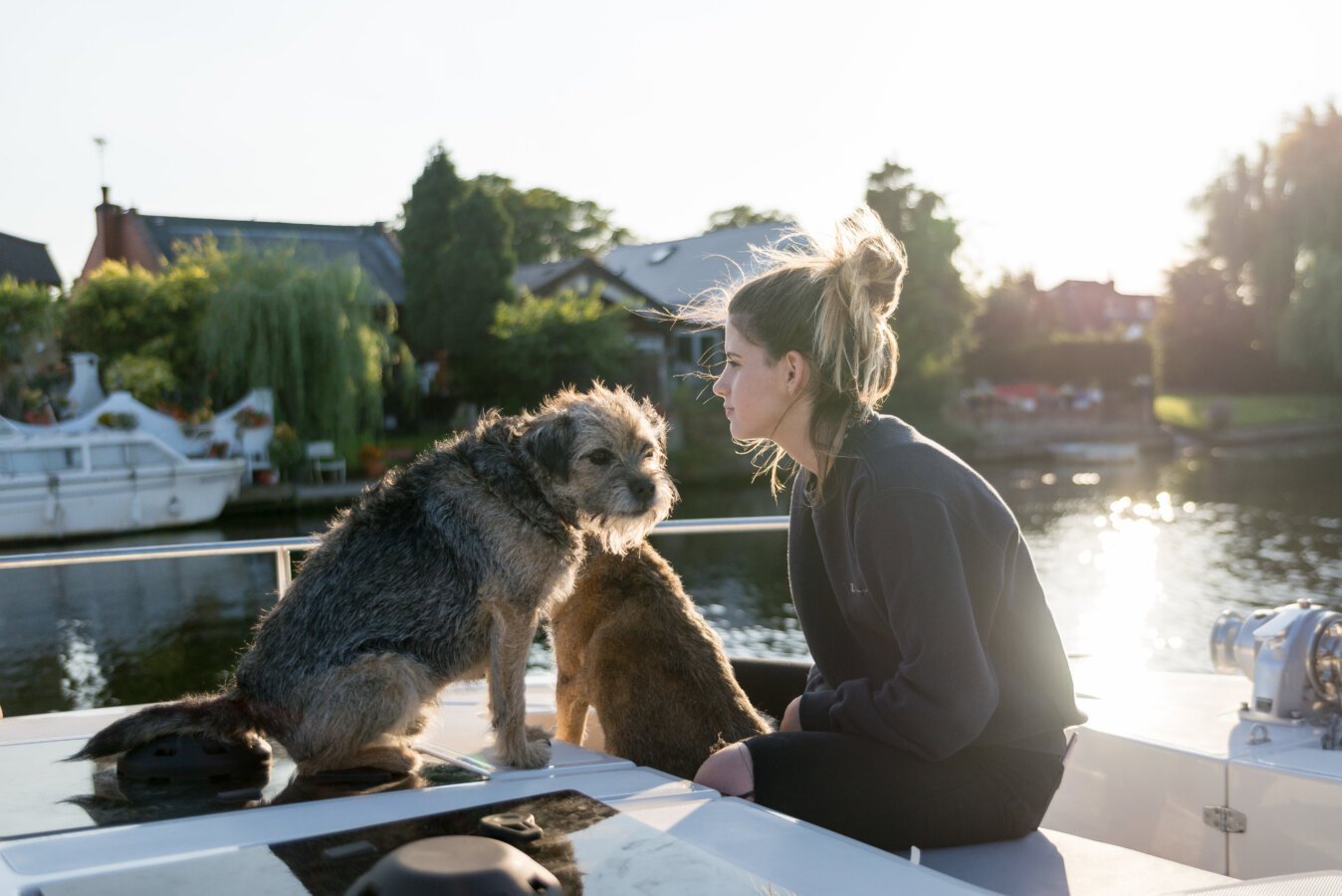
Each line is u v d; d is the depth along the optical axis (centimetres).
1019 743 209
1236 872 229
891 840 198
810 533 233
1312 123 4916
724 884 130
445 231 3975
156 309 3012
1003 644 209
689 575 1939
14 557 287
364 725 202
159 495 2552
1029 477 3766
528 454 238
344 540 221
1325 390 5494
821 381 216
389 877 119
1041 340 5584
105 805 172
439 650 219
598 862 137
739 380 223
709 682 258
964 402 4825
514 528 231
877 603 207
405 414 3684
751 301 221
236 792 182
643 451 268
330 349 2970
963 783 201
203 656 1362
